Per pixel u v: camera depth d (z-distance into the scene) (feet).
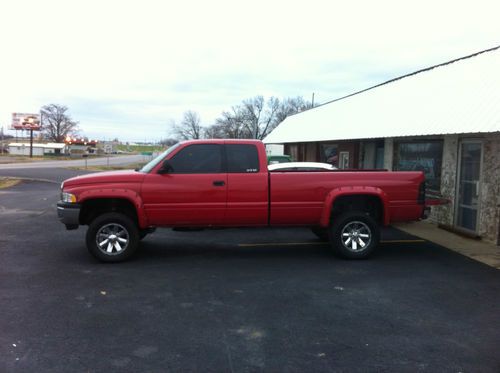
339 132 54.34
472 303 17.46
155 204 22.75
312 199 23.70
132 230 23.07
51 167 146.00
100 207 23.99
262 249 26.81
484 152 29.63
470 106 31.42
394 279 20.61
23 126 333.83
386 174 24.21
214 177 23.09
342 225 23.89
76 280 19.90
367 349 13.26
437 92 39.83
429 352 13.14
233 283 19.69
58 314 15.72
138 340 13.66
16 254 24.90
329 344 13.57
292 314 16.02
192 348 13.16
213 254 25.36
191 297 17.74
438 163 36.52
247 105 275.39
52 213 42.04
